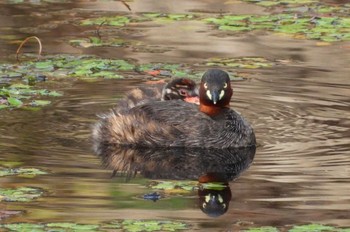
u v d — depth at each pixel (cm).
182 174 1395
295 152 1477
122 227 1155
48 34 2234
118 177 1361
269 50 2114
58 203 1245
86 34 2242
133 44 2161
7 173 1360
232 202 1266
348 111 1686
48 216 1196
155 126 1550
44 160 1425
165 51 2102
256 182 1348
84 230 1141
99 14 2434
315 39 2206
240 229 1165
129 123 1556
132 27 2327
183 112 1572
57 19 2377
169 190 1314
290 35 2239
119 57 2038
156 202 1262
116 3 2562
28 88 1800
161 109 1578
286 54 2075
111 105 1711
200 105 1588
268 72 1930
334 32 2262
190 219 1200
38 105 1700
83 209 1228
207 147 1534
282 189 1313
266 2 2578
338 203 1256
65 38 2206
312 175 1367
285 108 1706
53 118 1633
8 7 2502
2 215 1198
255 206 1252
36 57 2028
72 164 1415
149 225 1166
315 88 1820
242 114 1673
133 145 1543
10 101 1708
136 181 1349
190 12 2467
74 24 2333
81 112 1670
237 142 1530
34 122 1611
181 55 2062
